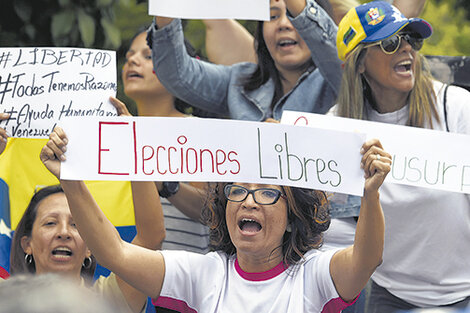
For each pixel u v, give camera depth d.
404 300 8.52
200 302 6.32
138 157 6.07
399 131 7.27
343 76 8.66
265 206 6.16
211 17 7.98
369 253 5.79
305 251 6.42
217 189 6.69
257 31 10.40
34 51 7.08
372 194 5.77
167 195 9.65
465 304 8.27
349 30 8.51
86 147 6.00
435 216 8.17
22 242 7.76
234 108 10.46
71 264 7.65
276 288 6.19
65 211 7.72
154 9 7.95
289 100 10.19
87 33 12.55
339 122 7.33
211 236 6.83
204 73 10.53
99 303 2.56
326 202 6.57
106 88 7.11
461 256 8.30
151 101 11.16
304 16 9.63
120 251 6.11
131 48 11.16
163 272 6.27
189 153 6.13
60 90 7.04
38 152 8.09
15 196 8.01
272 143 6.11
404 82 8.31
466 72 10.07
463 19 15.38
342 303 6.04
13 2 12.27
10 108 7.02
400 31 8.31
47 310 2.46
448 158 7.20
